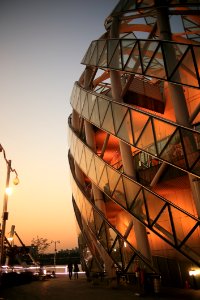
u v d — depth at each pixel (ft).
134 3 62.54
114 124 60.03
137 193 52.85
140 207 51.75
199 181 45.68
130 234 57.62
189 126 49.98
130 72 57.06
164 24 57.26
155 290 45.37
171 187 58.54
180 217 58.65
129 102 67.97
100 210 68.39
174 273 59.41
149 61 54.24
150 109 70.74
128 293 46.62
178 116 50.85
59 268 154.40
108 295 45.03
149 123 52.16
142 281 46.16
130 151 59.67
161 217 47.96
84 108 75.15
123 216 77.05
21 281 79.00
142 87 70.79
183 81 48.55
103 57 66.64
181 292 46.70
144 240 52.54
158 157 49.16
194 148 44.93
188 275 56.29
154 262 64.59
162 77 51.49
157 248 64.59
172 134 48.19
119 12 66.23
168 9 60.59
